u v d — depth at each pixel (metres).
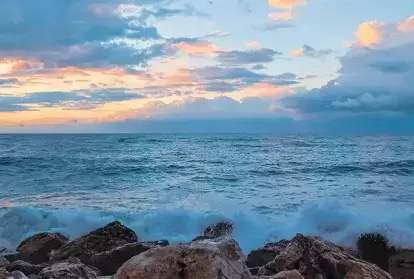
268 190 24.22
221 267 4.15
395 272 9.61
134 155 48.66
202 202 19.80
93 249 10.10
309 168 34.84
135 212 17.28
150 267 4.21
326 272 6.34
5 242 14.21
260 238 14.32
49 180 28.23
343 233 14.00
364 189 23.78
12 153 48.41
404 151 52.34
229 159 44.12
